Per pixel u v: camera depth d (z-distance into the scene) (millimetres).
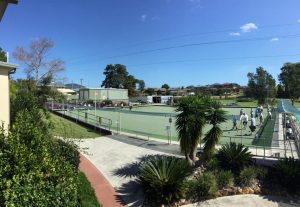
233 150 14328
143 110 57594
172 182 11062
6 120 12617
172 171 11625
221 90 111062
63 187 5801
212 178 12367
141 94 117500
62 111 43969
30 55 54031
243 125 26625
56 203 5465
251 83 75938
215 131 14602
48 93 39094
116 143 20484
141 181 12008
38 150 6906
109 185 12531
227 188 12469
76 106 52000
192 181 12031
